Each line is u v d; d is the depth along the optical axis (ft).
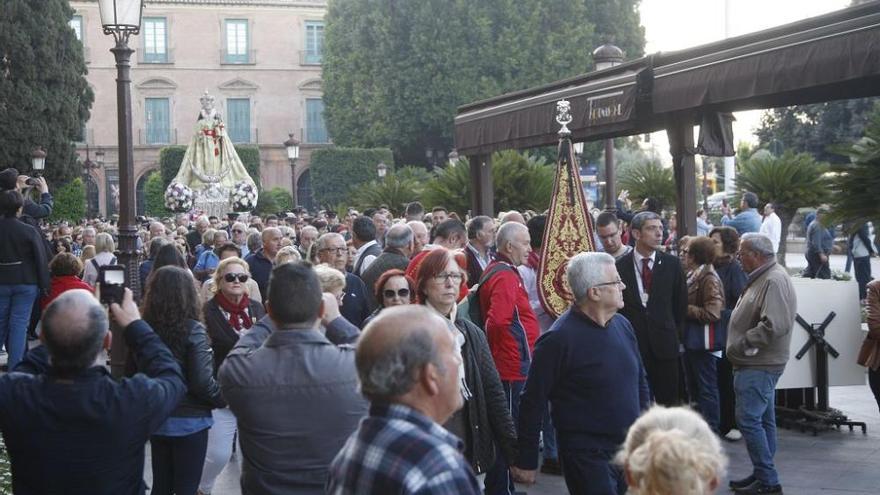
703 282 32.14
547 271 29.63
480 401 19.99
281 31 219.82
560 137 30.35
